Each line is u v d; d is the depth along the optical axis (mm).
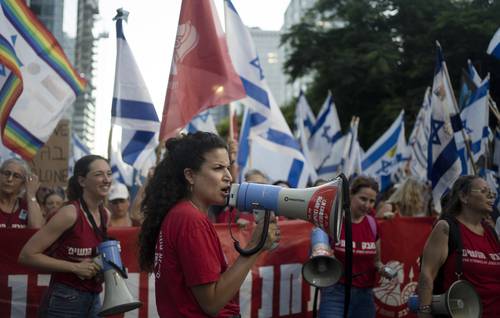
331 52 23609
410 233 5801
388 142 10602
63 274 3770
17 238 4531
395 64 21938
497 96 16281
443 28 19766
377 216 6961
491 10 19016
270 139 7555
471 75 6867
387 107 20781
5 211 4664
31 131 5207
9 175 4602
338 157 10219
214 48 5473
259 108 7375
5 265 4512
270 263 5309
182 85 5414
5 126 5039
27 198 4684
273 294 5301
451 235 3840
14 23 5238
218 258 2500
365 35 23062
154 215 2625
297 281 5422
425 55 20859
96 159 3947
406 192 6883
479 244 3902
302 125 10156
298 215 2475
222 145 2643
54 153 6973
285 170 7672
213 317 2461
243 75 7246
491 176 5492
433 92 5824
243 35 7223
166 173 2645
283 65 25516
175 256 2473
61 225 3734
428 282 3807
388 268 4789
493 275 3887
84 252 3789
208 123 8945
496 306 3879
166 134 5297
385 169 10508
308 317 5457
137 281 4762
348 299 2514
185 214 2486
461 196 3982
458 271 3805
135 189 7090
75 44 35281
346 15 23672
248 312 5188
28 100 5246
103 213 4047
